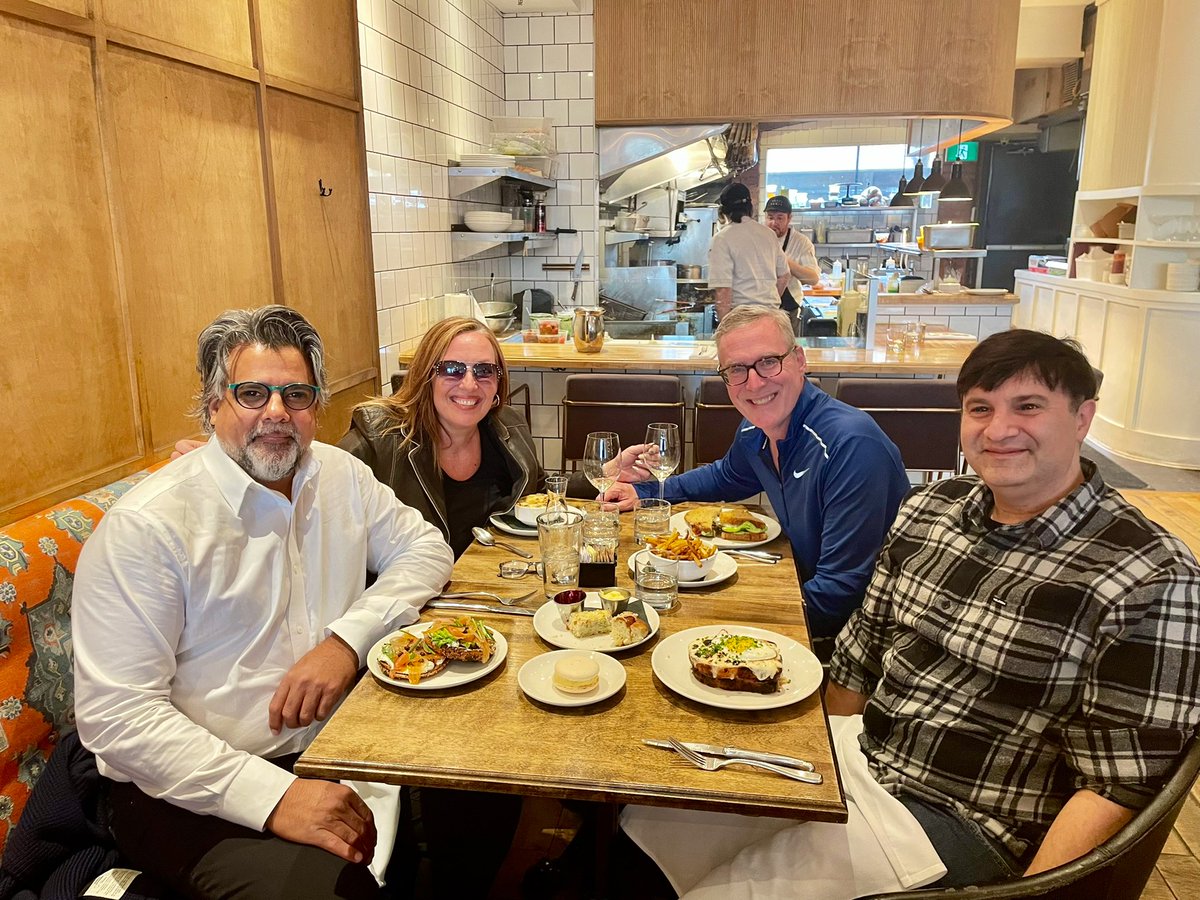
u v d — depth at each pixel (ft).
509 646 4.86
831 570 6.25
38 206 6.15
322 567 5.27
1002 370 4.11
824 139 21.13
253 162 9.07
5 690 4.67
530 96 17.52
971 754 4.24
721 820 4.58
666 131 17.22
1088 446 19.49
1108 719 3.69
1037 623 4.04
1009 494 4.31
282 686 4.75
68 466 6.48
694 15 15.66
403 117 12.78
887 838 4.11
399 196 12.76
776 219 16.87
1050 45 23.21
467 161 14.67
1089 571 3.97
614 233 18.28
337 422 11.02
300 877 4.18
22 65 5.99
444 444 7.20
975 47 15.35
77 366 6.56
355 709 4.22
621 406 11.76
